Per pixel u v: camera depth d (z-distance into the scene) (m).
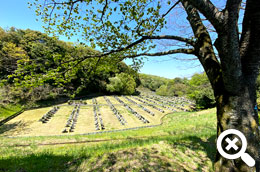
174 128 8.27
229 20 1.30
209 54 2.05
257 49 1.52
